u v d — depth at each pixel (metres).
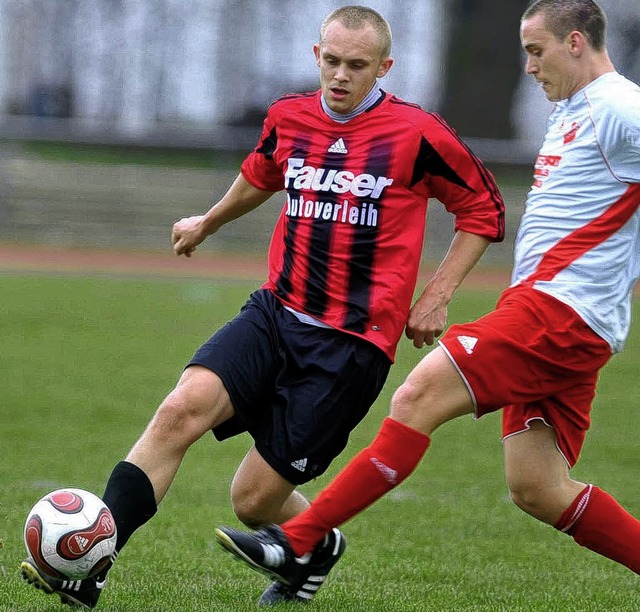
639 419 36.41
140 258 89.75
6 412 34.09
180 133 104.56
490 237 16.28
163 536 20.86
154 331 52.59
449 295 16.23
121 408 35.16
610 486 27.02
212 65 132.00
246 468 15.93
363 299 15.78
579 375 15.49
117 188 100.81
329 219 15.91
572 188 15.47
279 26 131.62
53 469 26.66
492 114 134.75
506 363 15.05
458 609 16.08
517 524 23.03
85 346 47.69
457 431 34.66
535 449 15.79
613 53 131.62
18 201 98.44
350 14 15.88
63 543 14.18
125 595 16.17
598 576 18.94
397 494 25.84
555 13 15.69
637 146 14.95
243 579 17.89
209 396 15.26
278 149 16.69
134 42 130.88
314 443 15.63
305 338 15.77
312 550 15.55
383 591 17.31
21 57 128.50
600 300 15.26
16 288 67.56
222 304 63.53
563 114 15.92
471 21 134.50
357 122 16.03
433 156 15.89
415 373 15.23
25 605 15.48
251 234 97.44
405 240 15.96
